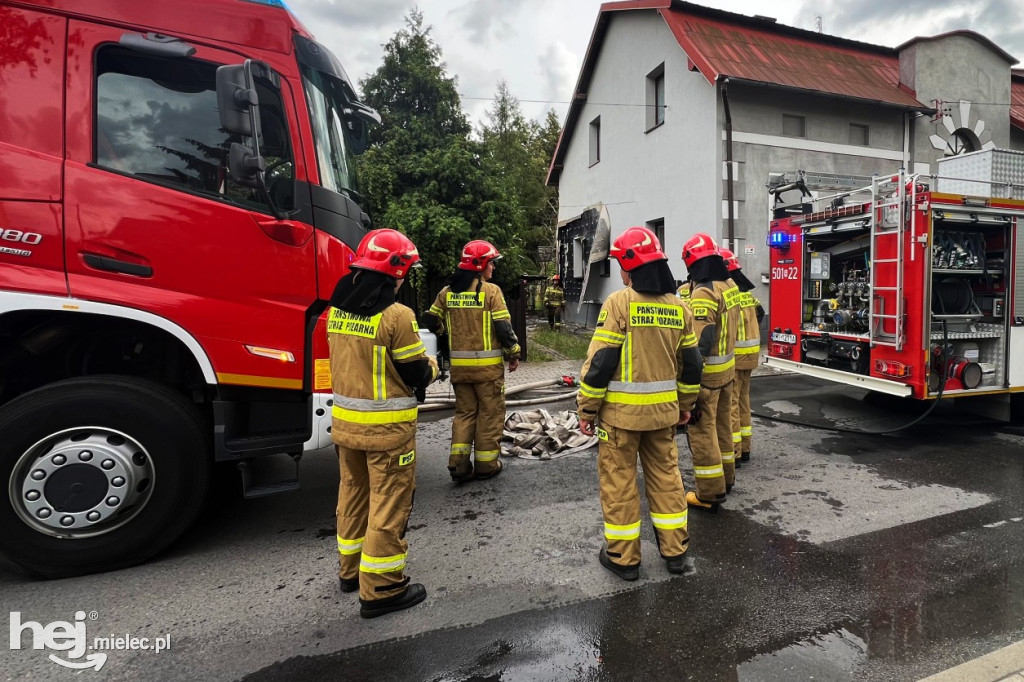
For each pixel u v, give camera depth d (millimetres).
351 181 4215
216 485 4457
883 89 11188
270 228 3236
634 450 2934
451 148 11625
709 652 2359
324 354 3400
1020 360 5547
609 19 13594
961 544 3346
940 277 5531
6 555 2877
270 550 3363
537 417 6031
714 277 3693
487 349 4340
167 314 3031
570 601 2760
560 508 3945
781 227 6848
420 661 2320
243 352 3203
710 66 9719
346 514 2828
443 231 10383
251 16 3281
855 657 2324
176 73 3172
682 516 3014
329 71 3576
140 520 3072
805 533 3514
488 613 2664
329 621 2621
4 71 2883
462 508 3969
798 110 10531
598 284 15312
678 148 11219
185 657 2363
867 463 4879
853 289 6008
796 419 6469
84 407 2941
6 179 2820
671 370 2916
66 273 2895
